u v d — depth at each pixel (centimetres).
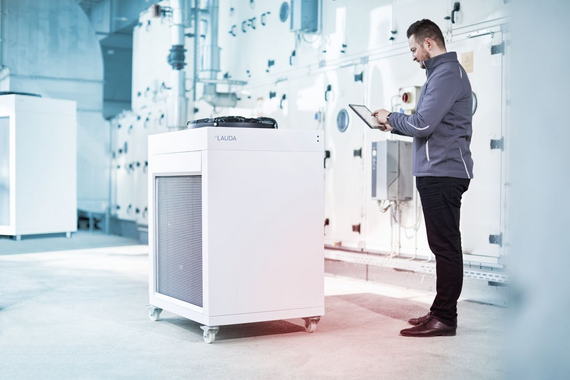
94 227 1219
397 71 550
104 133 1367
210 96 788
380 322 363
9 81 1248
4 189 848
